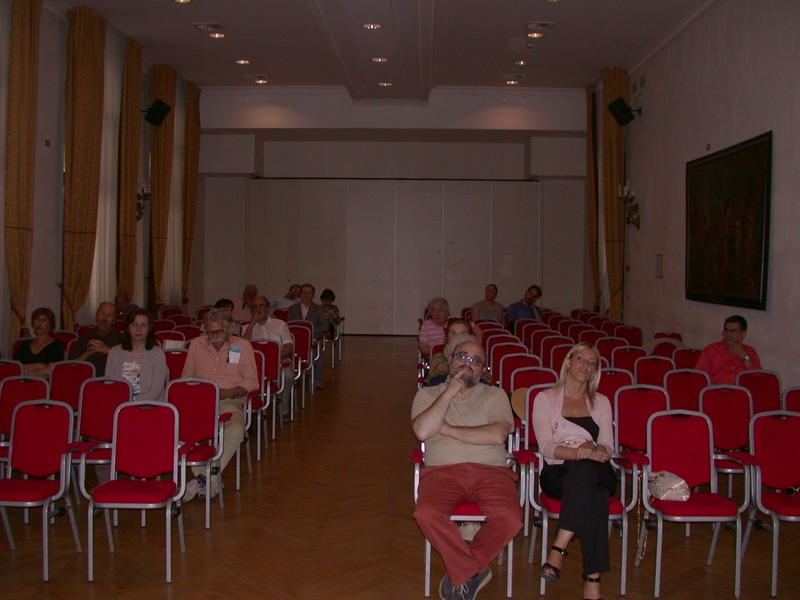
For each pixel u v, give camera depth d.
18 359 6.16
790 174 6.65
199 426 4.80
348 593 3.80
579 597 3.84
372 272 15.62
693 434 4.11
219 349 5.77
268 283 15.52
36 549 4.38
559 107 13.62
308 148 15.54
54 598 3.71
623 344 7.44
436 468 3.96
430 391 4.15
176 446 4.21
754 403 5.44
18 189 7.63
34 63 7.80
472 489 3.81
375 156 15.51
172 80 12.11
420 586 3.90
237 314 9.71
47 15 8.62
